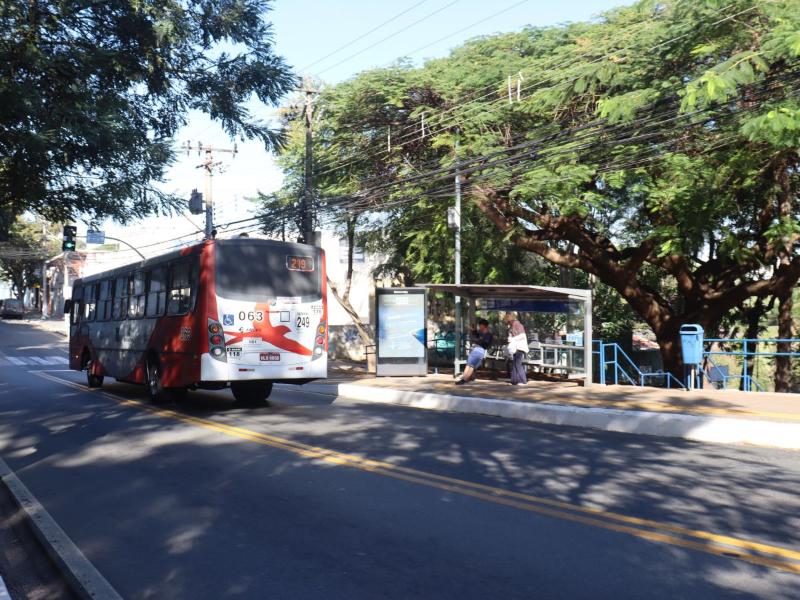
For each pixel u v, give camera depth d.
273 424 12.95
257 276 14.93
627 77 17.84
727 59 15.54
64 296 74.88
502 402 14.23
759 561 5.36
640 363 37.31
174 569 5.44
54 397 18.41
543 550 5.68
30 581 5.45
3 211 14.51
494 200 23.50
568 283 28.41
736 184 20.02
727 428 10.90
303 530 6.34
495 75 21.39
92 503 7.50
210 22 13.16
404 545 5.86
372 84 22.77
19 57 11.30
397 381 20.11
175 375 15.42
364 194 23.03
